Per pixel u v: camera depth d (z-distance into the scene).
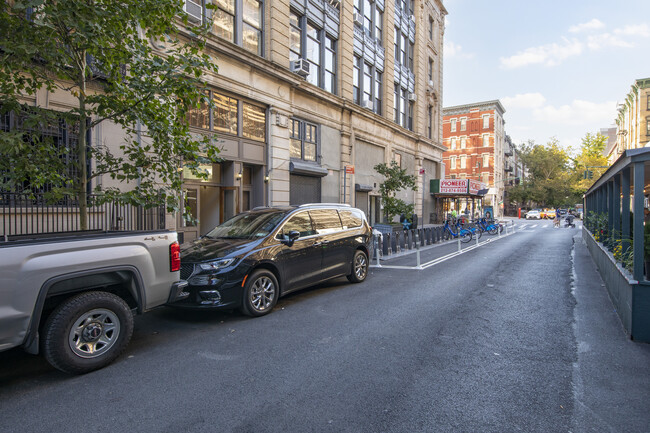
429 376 3.79
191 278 5.53
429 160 31.84
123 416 3.07
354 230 8.41
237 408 3.18
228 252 5.74
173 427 2.90
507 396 3.40
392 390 3.50
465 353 4.41
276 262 6.21
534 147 66.56
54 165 5.50
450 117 61.69
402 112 27.11
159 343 4.77
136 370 3.96
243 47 13.53
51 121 5.66
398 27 25.91
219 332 5.18
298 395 3.41
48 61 5.32
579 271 10.21
